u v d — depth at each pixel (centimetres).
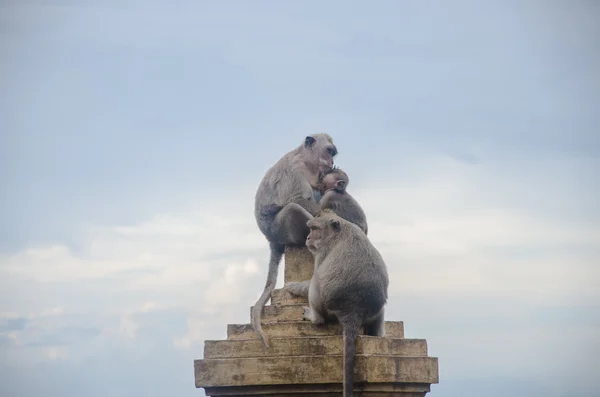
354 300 1611
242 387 1633
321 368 1609
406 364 1659
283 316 1702
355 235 1655
